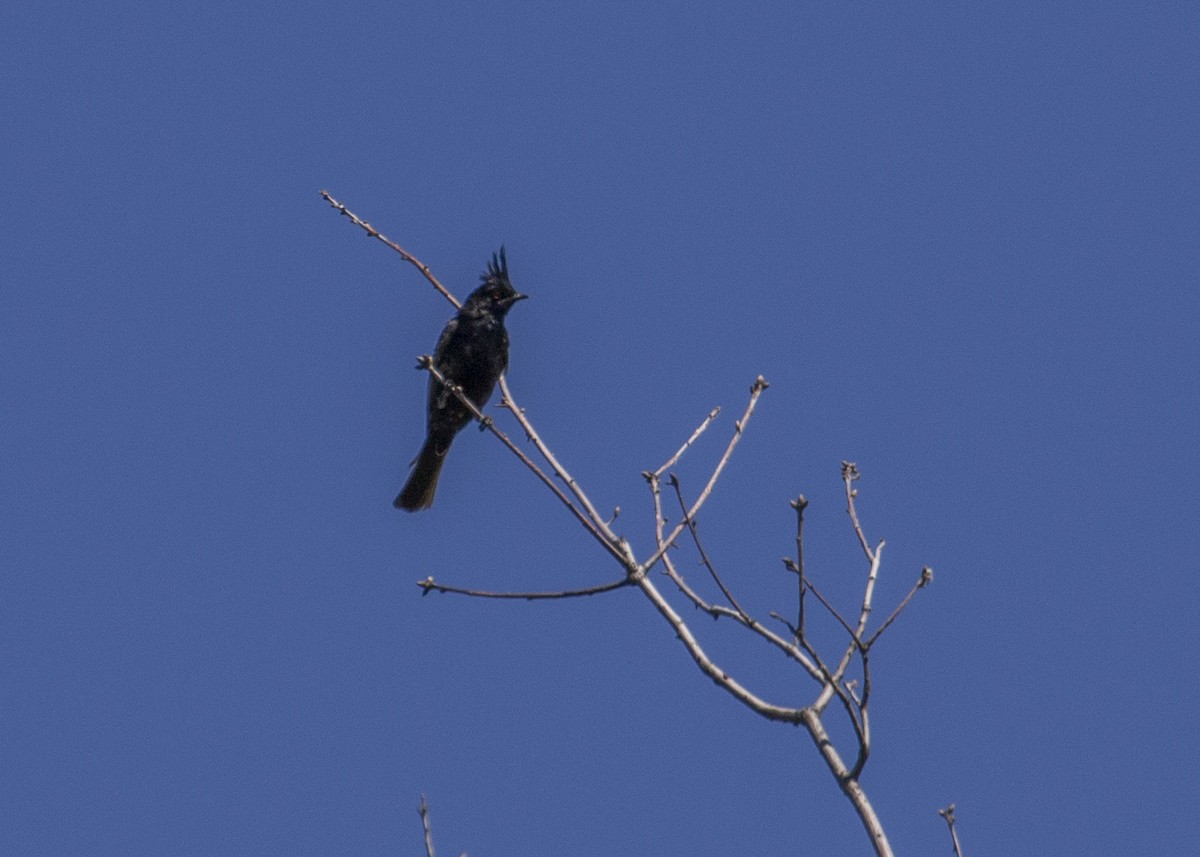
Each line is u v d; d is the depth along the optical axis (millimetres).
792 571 11898
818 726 11586
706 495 14133
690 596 13000
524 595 13453
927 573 12328
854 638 11094
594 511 13914
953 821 11164
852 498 12984
